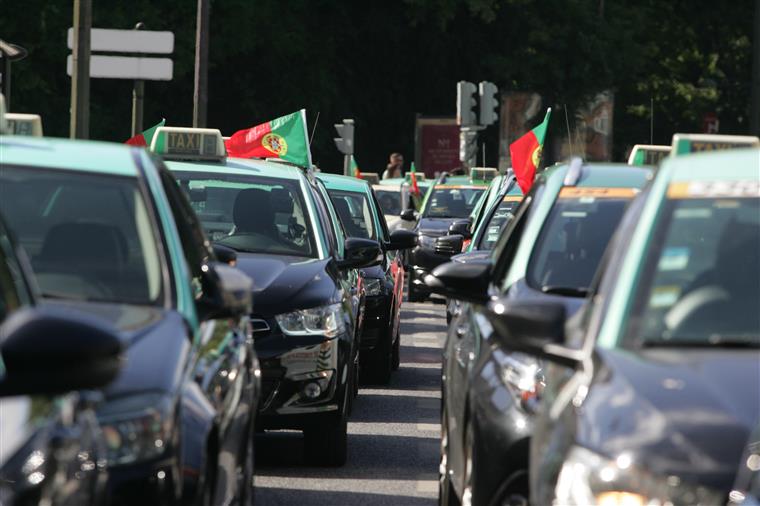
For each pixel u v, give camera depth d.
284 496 26.72
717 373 12.80
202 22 89.38
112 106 135.62
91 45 55.00
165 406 14.12
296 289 29.52
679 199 15.25
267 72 146.75
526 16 161.88
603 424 12.40
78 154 19.19
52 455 11.42
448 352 25.02
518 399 18.94
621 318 14.22
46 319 10.70
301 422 29.05
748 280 14.42
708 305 14.21
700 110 179.88
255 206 33.19
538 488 13.17
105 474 12.87
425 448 32.62
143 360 14.70
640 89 180.88
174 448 14.09
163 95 139.00
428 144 155.50
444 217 89.56
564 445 12.70
